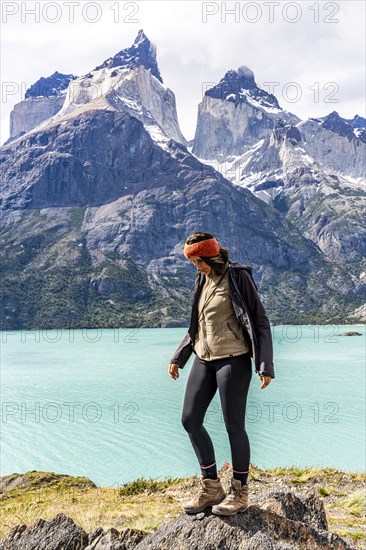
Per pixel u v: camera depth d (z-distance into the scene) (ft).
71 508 47.93
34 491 68.80
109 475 152.15
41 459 171.83
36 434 207.21
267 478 63.41
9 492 70.49
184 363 21.39
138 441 193.57
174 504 48.80
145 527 32.86
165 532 20.92
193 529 20.47
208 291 20.18
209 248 19.86
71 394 305.12
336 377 359.66
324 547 20.74
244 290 19.88
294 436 195.72
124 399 286.87
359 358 485.15
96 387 328.90
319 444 183.11
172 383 341.62
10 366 451.94
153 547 20.49
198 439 20.36
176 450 180.96
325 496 54.85
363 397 283.18
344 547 21.15
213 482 20.63
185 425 20.38
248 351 19.92
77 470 157.38
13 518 42.22
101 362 475.31
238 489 20.38
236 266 20.12
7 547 23.86
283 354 532.32
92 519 37.06
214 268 19.95
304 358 490.49
